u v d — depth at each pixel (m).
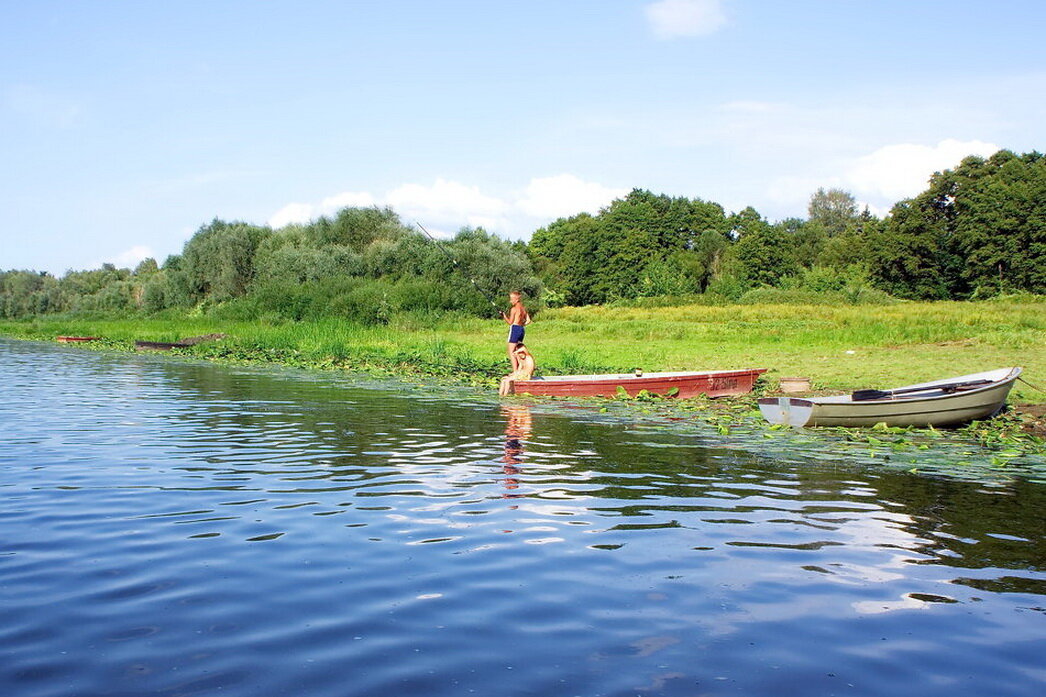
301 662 4.19
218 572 5.51
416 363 23.64
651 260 86.25
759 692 3.96
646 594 5.25
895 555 6.16
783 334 31.47
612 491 8.06
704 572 5.70
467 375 20.64
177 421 12.55
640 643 4.50
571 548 6.17
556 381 16.22
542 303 51.28
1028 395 15.84
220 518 6.85
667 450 10.41
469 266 47.91
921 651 4.48
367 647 4.38
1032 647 4.55
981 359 21.95
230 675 4.04
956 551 6.27
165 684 3.94
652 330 34.22
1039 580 5.64
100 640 4.43
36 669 4.08
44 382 18.91
